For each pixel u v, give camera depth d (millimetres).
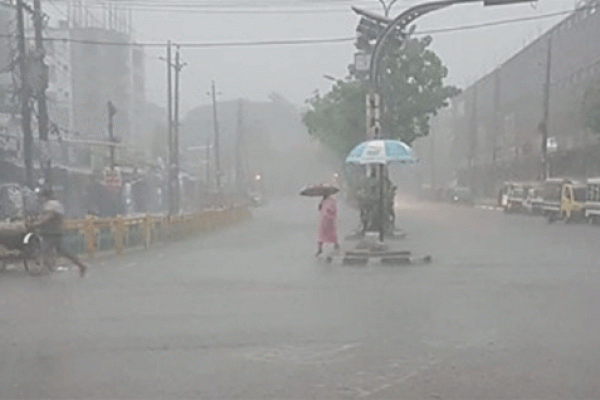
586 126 37906
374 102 15703
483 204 60844
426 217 38844
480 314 8523
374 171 15906
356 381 5699
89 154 36188
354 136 32906
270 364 6281
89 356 6691
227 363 6340
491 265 14000
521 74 60781
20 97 24938
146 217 20703
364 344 7004
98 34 59531
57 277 13164
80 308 9453
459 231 25750
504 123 65812
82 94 58375
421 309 8922
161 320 8477
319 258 15961
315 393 5383
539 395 5238
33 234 13797
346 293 10375
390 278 12047
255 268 14133
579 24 48031
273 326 7961
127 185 38531
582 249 17703
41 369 6230
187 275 13078
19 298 10430
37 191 25234
